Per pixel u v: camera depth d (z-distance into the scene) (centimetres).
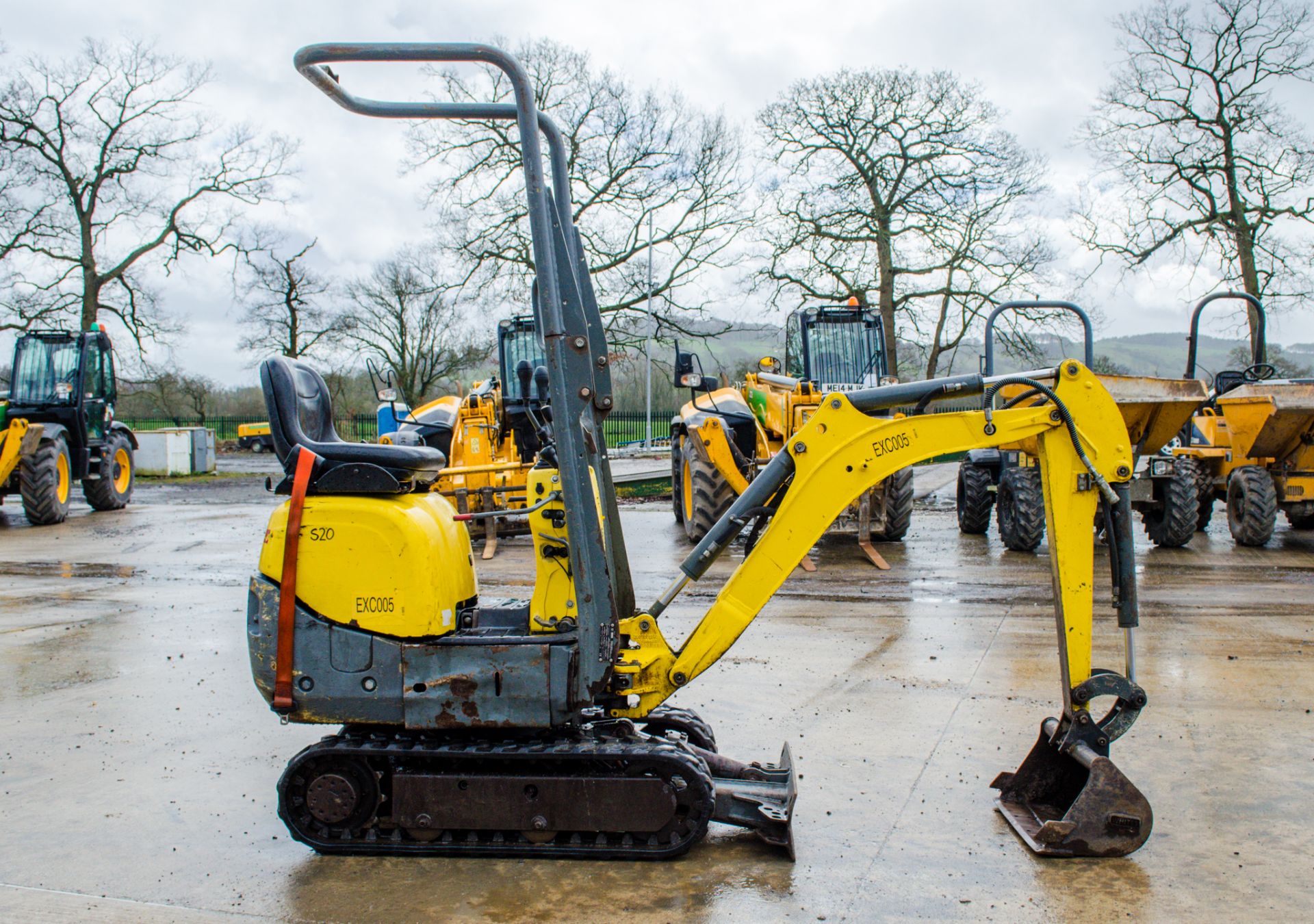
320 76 324
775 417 1047
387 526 343
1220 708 505
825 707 511
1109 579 880
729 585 366
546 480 365
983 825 369
